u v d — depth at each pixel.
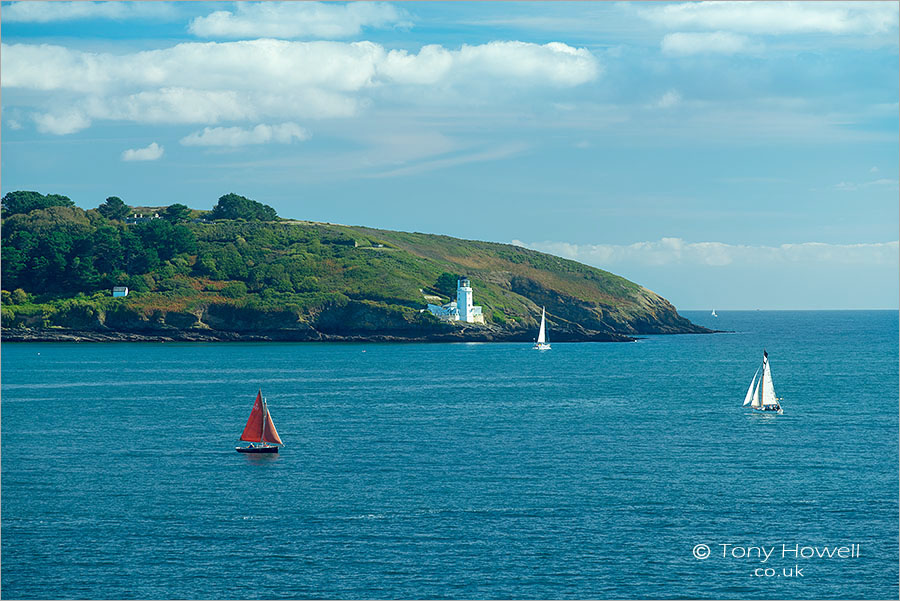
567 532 114.81
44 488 136.25
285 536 112.81
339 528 116.06
